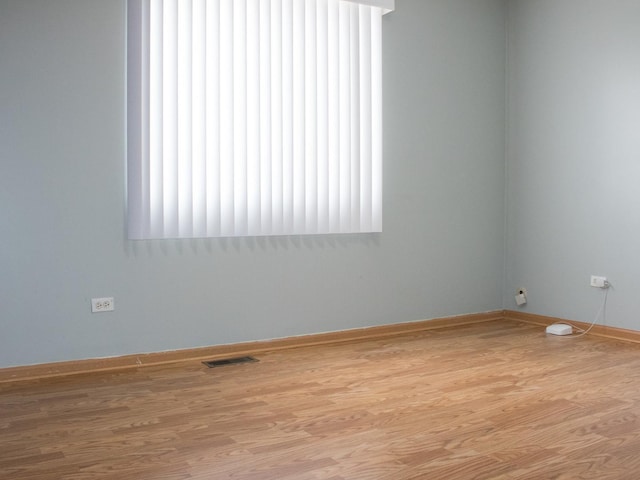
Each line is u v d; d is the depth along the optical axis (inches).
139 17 147.6
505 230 213.5
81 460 94.0
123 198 150.2
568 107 192.4
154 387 133.5
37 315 142.3
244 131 159.5
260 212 163.6
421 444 100.0
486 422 110.0
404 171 193.5
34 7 139.3
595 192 185.2
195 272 159.5
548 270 200.2
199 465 92.0
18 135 138.8
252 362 155.7
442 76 199.9
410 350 167.6
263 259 168.9
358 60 178.1
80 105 144.8
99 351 149.1
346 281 183.2
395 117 191.0
